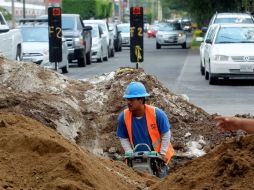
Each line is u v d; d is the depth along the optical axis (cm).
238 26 5750
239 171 1338
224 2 11294
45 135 1581
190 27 16662
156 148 1997
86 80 2889
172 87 5253
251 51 5422
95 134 2533
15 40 5084
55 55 4650
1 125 1595
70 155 1447
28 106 2411
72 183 1332
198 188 1356
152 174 1944
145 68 7244
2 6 13438
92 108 2653
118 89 2745
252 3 8856
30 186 1339
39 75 2723
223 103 4284
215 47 5491
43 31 6253
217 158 1436
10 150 1465
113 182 1532
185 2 12288
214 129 2669
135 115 2006
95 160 1678
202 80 5859
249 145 1430
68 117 2477
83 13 16212
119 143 2522
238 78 5634
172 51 11244
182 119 2708
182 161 2506
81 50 7419
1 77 2648
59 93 2656
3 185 1309
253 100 4434
